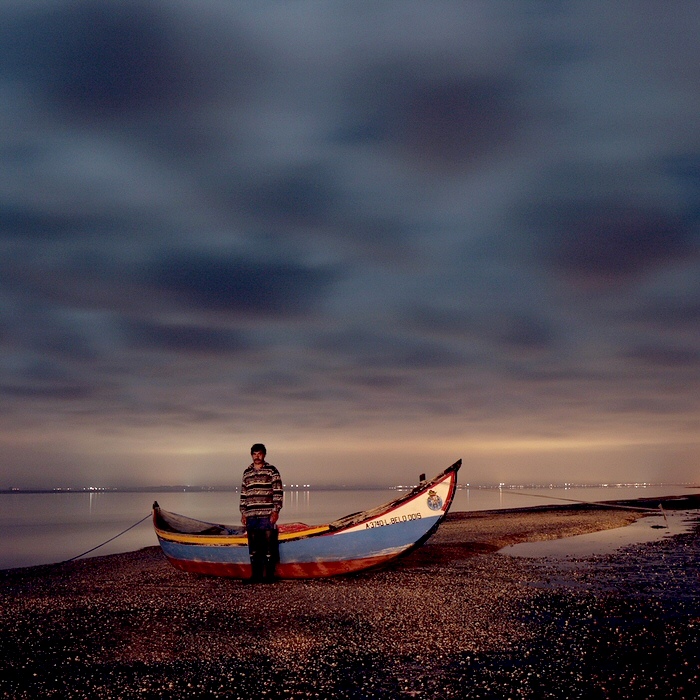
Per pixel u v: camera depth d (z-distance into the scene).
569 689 7.27
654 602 11.78
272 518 14.28
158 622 10.57
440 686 7.39
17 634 9.95
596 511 36.72
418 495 14.65
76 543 30.98
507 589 13.10
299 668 8.07
